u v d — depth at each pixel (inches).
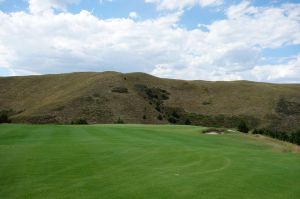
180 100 4207.7
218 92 4601.4
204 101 4279.0
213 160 588.1
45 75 4943.4
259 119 3673.7
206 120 3708.2
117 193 377.7
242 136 1368.1
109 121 3063.5
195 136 1228.5
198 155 633.0
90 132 1093.1
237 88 4692.4
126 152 650.2
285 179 463.8
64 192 377.1
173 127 1594.5
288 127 3503.9
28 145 716.7
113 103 3476.9
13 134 953.5
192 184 422.0
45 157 573.3
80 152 634.2
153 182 426.3
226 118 3747.5
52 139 853.8
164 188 401.1
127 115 3289.9
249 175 479.8
